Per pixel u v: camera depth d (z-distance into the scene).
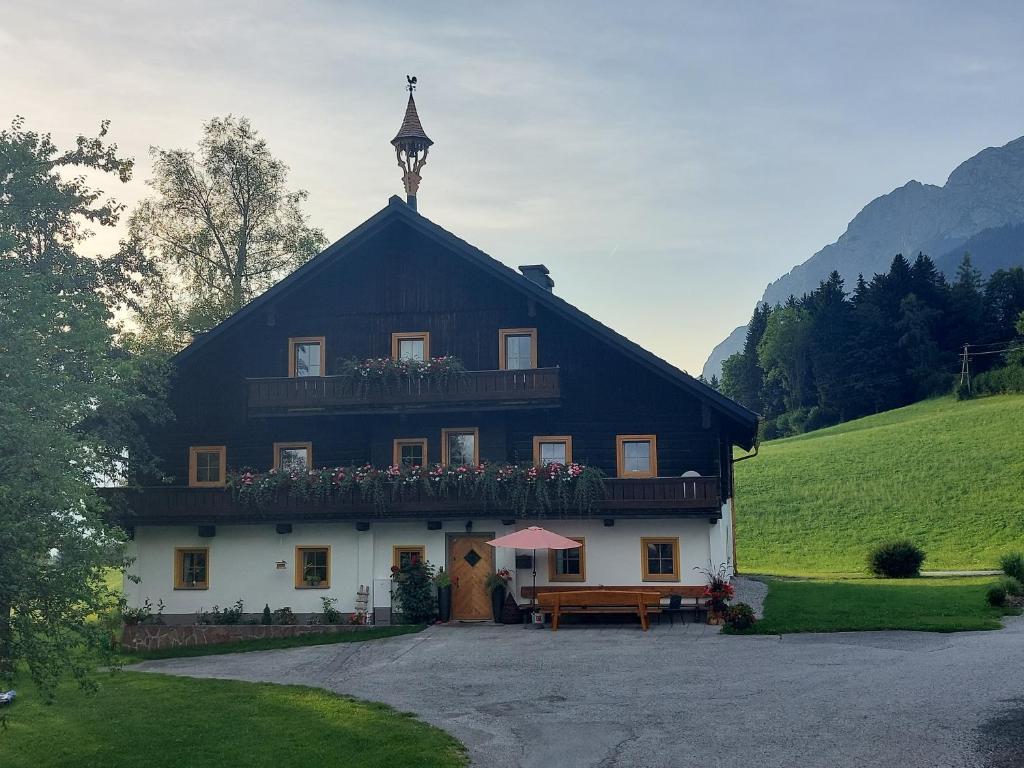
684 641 24.22
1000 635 23.34
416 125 32.75
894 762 13.86
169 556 30.47
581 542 29.06
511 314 31.03
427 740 16.19
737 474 69.88
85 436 23.28
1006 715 15.74
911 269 118.06
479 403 29.81
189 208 44.75
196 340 31.50
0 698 20.73
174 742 17.22
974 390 92.94
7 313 16.66
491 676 21.08
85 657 16.62
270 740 16.92
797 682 18.94
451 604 29.41
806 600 29.39
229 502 29.72
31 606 16.06
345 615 29.52
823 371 112.44
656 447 29.66
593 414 30.12
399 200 30.97
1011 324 116.38
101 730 18.39
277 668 23.53
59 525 16.22
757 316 140.12
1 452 15.81
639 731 16.19
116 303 30.03
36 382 16.20
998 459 61.78
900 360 110.19
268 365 31.95
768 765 14.09
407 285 31.69
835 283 123.94
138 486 28.94
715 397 28.97
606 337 29.56
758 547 53.66
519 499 28.45
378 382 30.20
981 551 47.84
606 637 25.25
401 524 29.67
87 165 27.92
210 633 28.14
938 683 18.19
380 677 21.59
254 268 45.84
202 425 31.83
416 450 30.98
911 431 73.69
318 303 32.06
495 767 14.79
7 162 21.97
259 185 45.06
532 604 28.62
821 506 59.09
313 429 31.52
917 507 56.19
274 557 30.09
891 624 25.09
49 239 26.45
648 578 28.75
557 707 18.08
